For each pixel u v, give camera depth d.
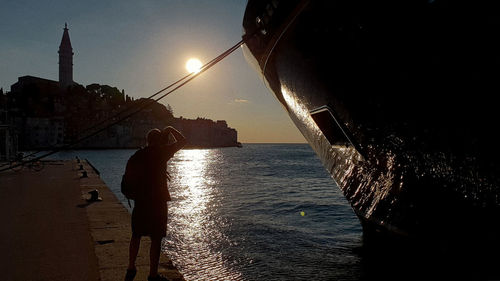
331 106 5.85
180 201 20.39
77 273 3.83
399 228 5.34
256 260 8.83
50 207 8.11
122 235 5.45
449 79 3.58
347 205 18.86
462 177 4.10
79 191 11.01
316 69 5.45
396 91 4.29
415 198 4.99
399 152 4.99
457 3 3.10
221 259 8.93
